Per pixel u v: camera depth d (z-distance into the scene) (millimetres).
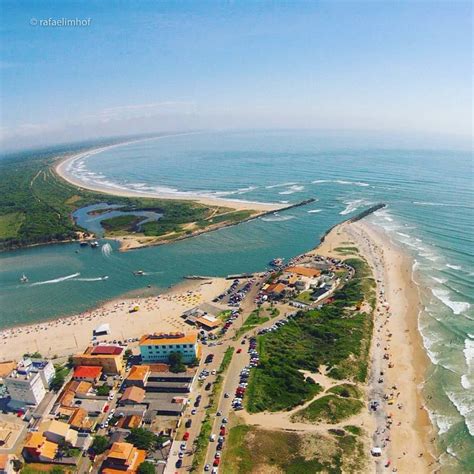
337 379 156500
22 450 132250
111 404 152875
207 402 148375
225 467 120625
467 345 172750
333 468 119812
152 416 142625
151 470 120438
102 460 129000
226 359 170625
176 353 169500
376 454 124938
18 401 152625
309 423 136000
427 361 165875
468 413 138375
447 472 118688
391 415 140125
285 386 152375
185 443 130875
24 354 191250
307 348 177250
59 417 147250
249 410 142750
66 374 167375
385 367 164250
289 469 119375
